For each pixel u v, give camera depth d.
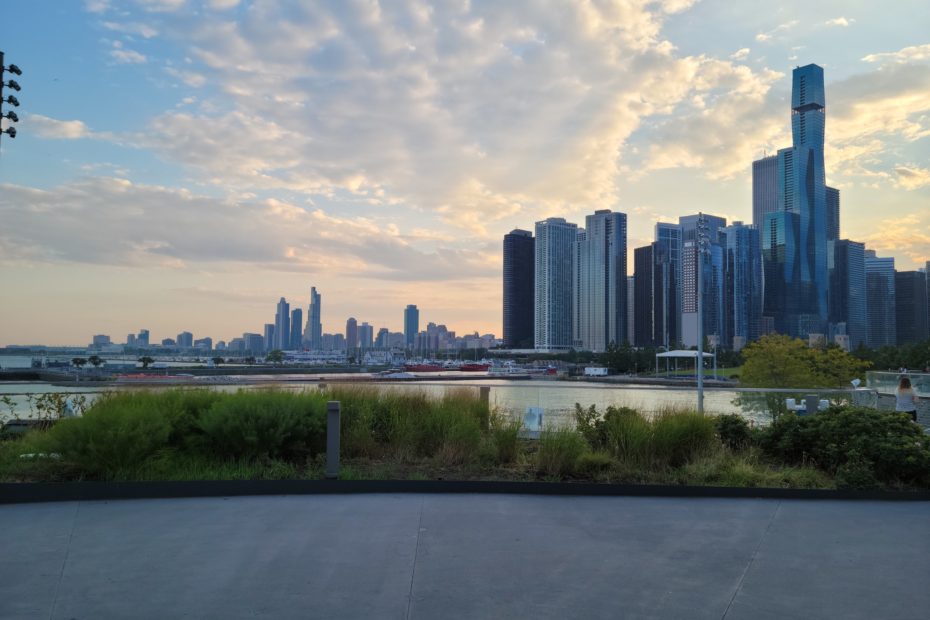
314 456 10.65
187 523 6.95
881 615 4.57
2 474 8.68
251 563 5.57
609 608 4.62
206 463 9.68
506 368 187.62
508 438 10.80
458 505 7.97
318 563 5.58
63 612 4.43
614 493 8.76
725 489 8.76
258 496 8.39
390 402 12.24
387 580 5.16
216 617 4.38
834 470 10.05
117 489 8.19
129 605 4.57
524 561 5.71
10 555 5.75
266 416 10.09
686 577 5.34
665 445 10.58
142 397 10.95
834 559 5.89
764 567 5.63
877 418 10.42
